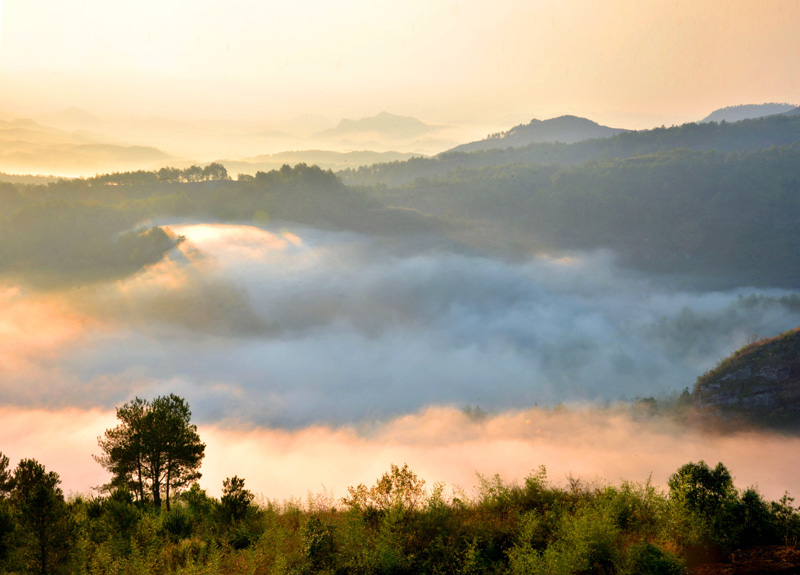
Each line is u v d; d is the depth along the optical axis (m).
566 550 7.03
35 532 10.04
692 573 6.66
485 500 9.42
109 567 9.31
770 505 8.02
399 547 7.79
